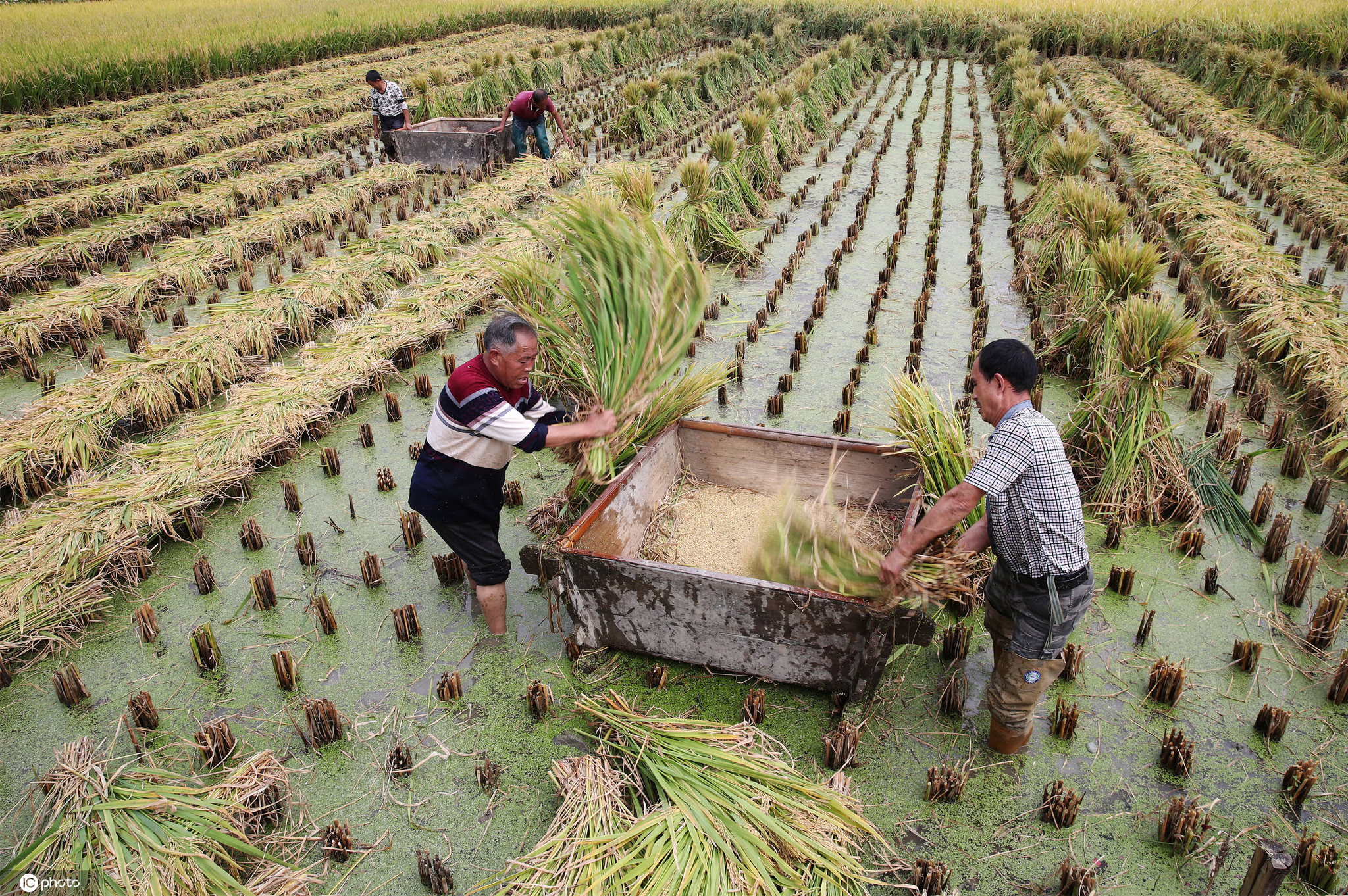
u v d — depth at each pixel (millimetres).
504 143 13141
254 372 6992
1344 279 8297
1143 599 4285
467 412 3475
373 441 5953
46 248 9391
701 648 3742
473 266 8695
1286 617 4129
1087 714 3639
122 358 6797
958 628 3836
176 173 12523
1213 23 21203
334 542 4945
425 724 3691
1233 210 9711
